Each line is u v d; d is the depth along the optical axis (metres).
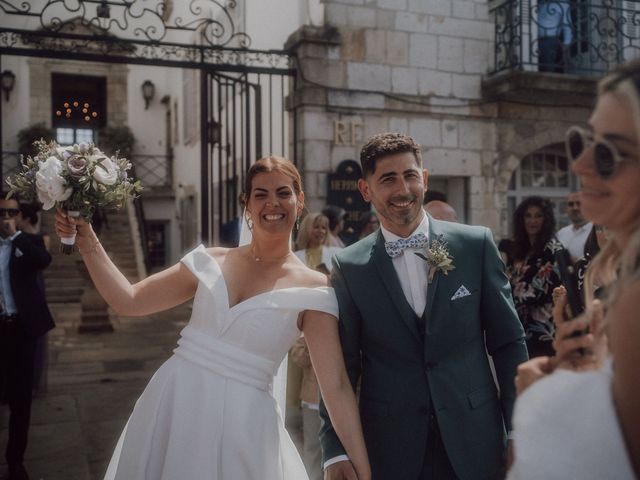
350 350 2.27
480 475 2.13
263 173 2.29
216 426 2.07
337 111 7.53
